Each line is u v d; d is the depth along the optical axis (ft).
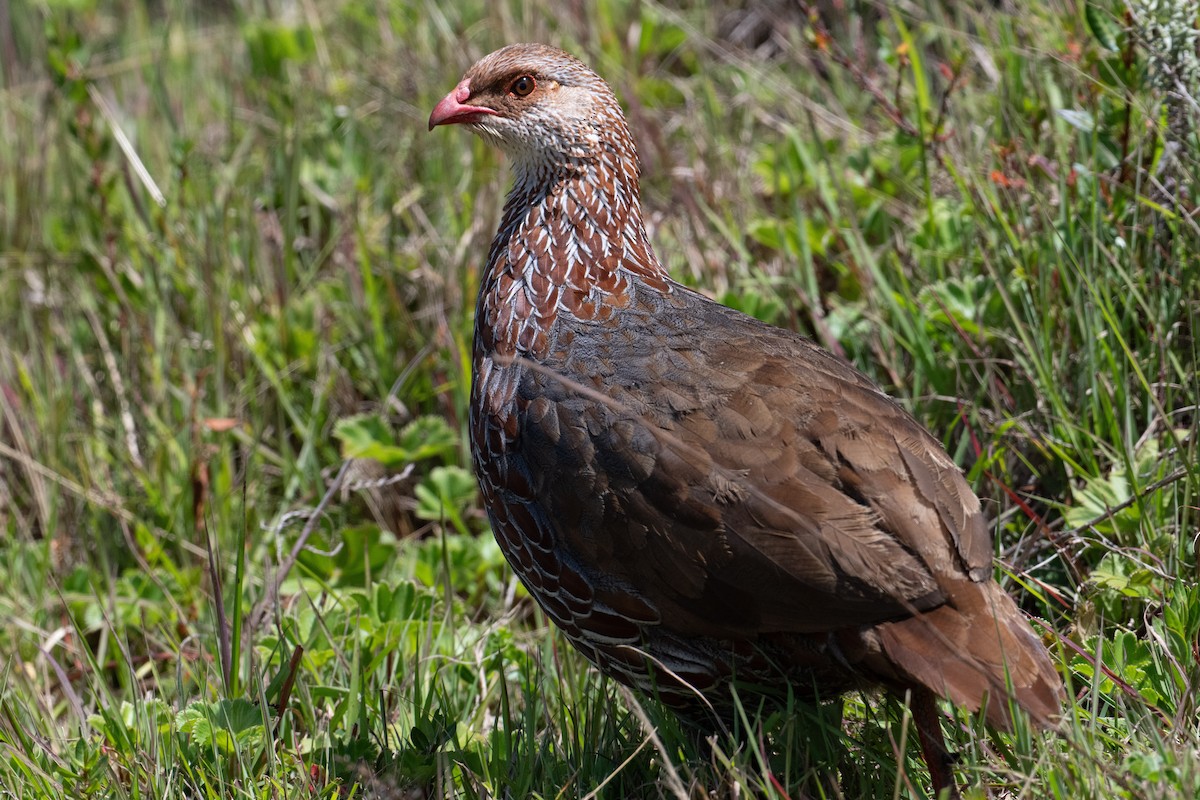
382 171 41.32
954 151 34.68
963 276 31.89
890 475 21.77
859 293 33.86
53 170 44.52
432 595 28.86
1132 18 29.45
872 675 21.67
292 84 45.34
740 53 44.86
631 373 23.50
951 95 35.73
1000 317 30.63
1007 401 29.78
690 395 22.84
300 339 36.45
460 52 43.16
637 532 22.29
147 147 44.42
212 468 33.86
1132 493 26.48
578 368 23.97
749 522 21.49
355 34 48.93
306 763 24.88
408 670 27.43
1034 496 27.68
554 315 25.50
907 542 21.26
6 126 47.78
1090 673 23.84
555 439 23.26
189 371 36.47
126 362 36.68
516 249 26.68
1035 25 34.94
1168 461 26.81
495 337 26.08
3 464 36.09
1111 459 27.43
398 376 36.32
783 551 21.21
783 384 22.89
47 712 27.94
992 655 20.71
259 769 24.59
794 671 22.61
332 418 35.81
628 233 26.94
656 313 25.11
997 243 30.60
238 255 38.65
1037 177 32.17
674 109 43.96
